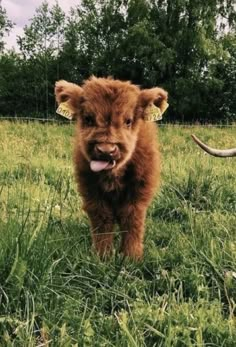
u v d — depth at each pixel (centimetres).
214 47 1842
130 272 190
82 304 160
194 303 167
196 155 483
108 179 203
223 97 1880
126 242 208
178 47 1872
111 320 151
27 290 152
